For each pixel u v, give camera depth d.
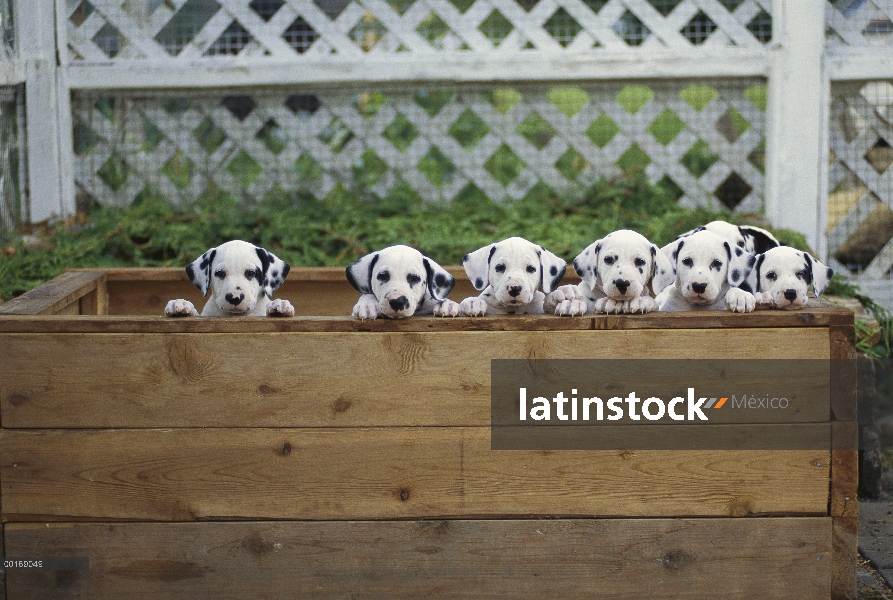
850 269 5.89
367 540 2.78
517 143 6.16
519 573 2.79
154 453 2.75
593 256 3.02
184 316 2.85
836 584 2.79
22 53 5.62
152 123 6.12
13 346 2.72
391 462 2.75
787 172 5.70
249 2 5.96
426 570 2.79
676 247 3.14
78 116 5.98
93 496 2.77
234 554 2.79
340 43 5.95
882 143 5.90
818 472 2.76
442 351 2.71
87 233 5.34
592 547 2.78
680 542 2.78
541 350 2.71
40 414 2.74
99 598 2.80
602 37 5.93
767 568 2.79
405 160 6.19
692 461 2.75
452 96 6.14
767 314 2.71
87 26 5.91
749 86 6.00
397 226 5.55
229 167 6.26
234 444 2.75
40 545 2.79
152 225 5.36
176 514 2.78
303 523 2.78
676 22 5.93
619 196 5.84
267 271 3.12
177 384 2.73
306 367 2.72
